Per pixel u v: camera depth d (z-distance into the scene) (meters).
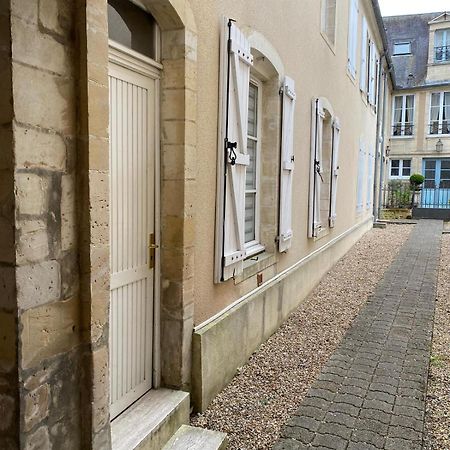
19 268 1.71
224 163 3.60
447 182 24.06
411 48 26.80
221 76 3.54
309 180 6.59
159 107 3.01
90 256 2.00
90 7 1.93
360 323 5.54
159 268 3.11
